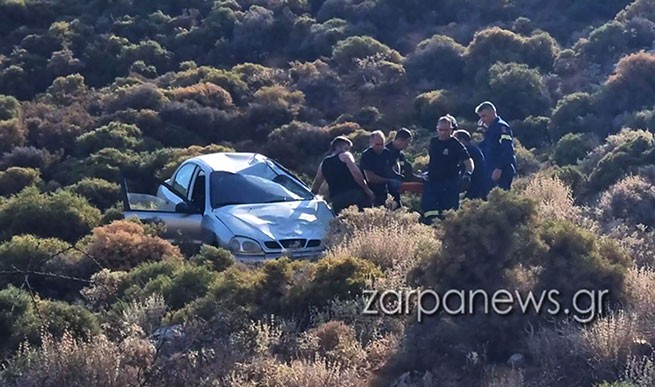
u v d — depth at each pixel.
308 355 12.41
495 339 12.20
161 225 20.55
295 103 41.94
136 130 37.97
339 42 47.62
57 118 39.88
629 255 14.12
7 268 17.23
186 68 47.22
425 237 15.97
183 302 14.72
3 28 52.03
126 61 48.22
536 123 36.69
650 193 19.25
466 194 20.16
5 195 32.81
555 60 43.81
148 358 12.09
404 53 48.66
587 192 23.06
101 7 54.09
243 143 38.84
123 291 15.87
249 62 48.91
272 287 14.21
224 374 11.83
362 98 43.03
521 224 13.03
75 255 18.03
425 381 11.51
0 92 45.72
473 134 34.47
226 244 19.61
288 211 20.50
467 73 43.78
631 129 30.30
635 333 11.52
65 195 23.69
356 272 14.24
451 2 52.62
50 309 13.77
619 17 47.03
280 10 52.53
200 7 54.75
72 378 11.73
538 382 11.22
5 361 12.68
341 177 20.61
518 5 52.22
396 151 21.09
